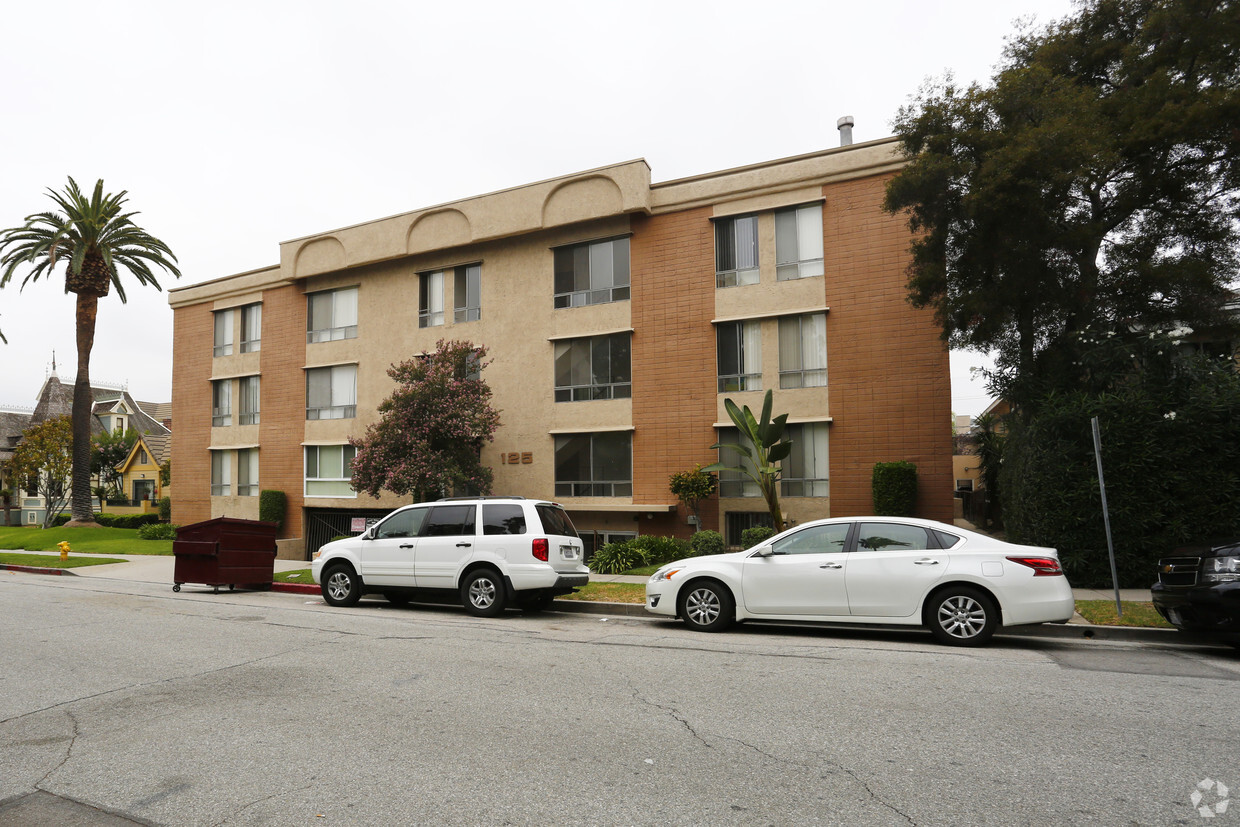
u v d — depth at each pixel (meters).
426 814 3.87
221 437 28.16
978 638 8.40
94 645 8.70
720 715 5.59
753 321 19.05
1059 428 12.96
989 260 13.44
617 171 20.38
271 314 27.03
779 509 16.34
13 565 21.81
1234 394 11.88
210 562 14.69
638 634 9.46
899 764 4.53
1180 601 8.08
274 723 5.47
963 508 32.09
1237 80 13.03
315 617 11.10
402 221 23.81
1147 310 14.01
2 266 29.80
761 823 3.73
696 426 19.38
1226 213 13.94
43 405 55.22
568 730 5.25
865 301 17.89
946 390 17.06
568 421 21.00
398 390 19.73
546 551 11.09
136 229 32.38
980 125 13.41
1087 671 7.09
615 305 20.64
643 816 3.82
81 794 4.19
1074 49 15.05
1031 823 3.71
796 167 18.73
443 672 7.11
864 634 9.42
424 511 12.11
